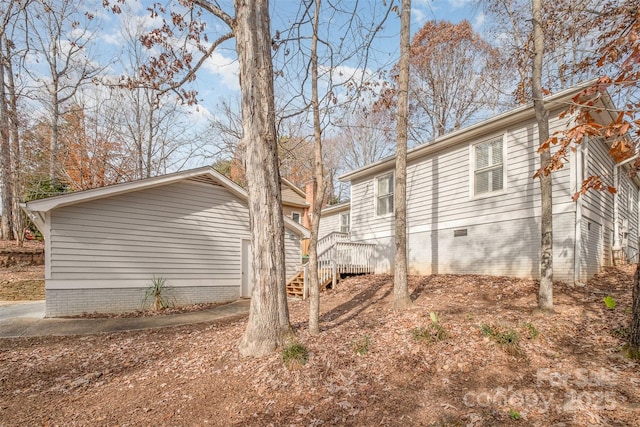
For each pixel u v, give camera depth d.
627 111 2.93
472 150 9.91
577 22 6.61
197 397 4.03
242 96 5.14
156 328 7.70
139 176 19.58
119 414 3.79
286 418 3.50
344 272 12.40
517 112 8.38
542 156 6.13
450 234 10.46
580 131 3.08
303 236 13.80
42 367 5.27
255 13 5.09
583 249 7.65
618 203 10.62
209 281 11.22
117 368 5.21
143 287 9.85
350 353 4.73
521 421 3.15
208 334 6.77
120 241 9.55
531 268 8.27
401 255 7.27
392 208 12.85
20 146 16.86
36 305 10.81
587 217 7.97
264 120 5.07
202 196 11.24
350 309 8.02
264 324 4.89
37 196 16.50
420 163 11.65
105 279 9.28
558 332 5.02
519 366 4.16
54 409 3.98
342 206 18.42
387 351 4.77
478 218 9.64
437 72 22.11
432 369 4.25
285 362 4.45
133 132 20.06
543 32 6.88
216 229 11.52
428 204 11.29
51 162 16.81
